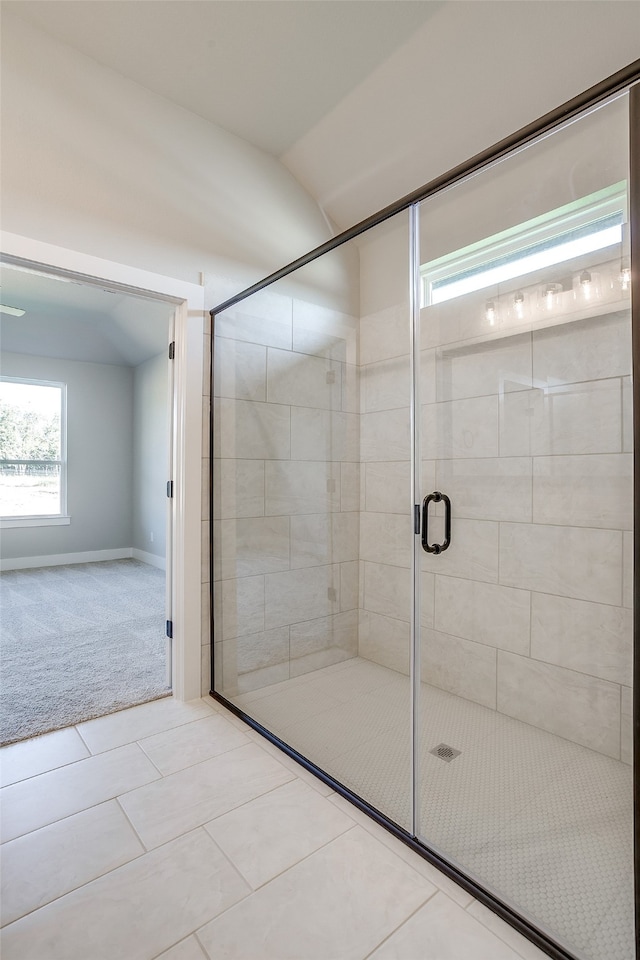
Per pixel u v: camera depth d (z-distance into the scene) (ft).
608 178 4.66
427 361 6.15
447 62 6.82
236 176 8.57
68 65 6.77
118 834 4.89
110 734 6.79
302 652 6.80
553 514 5.29
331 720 6.20
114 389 20.54
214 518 8.07
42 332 17.01
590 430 5.06
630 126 3.39
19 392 18.44
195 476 7.96
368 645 6.13
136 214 7.36
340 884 4.30
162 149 7.66
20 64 6.39
